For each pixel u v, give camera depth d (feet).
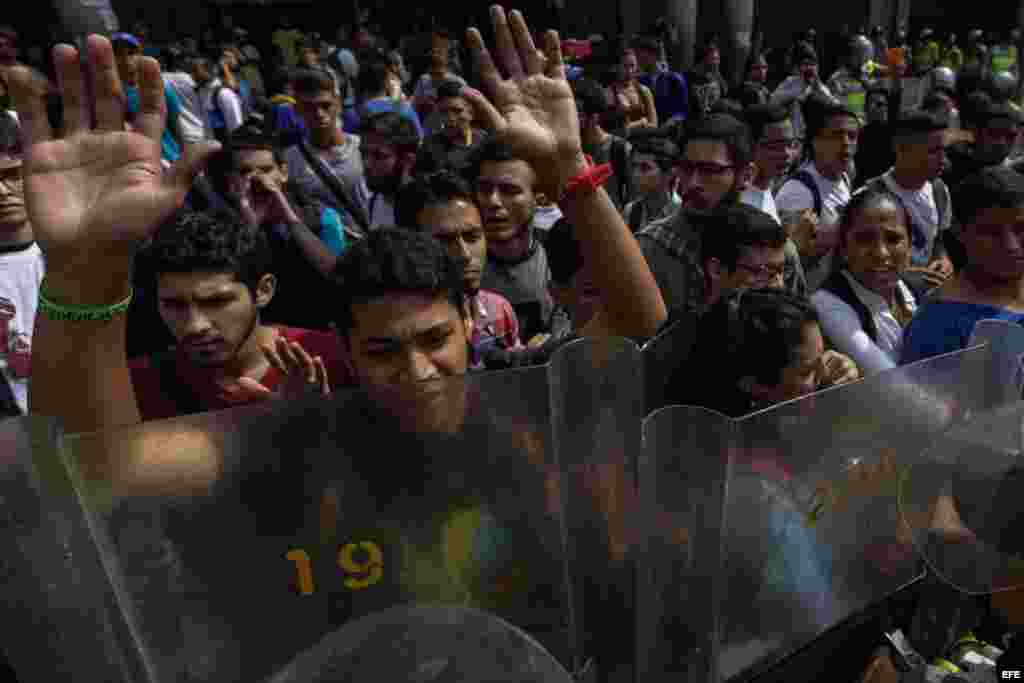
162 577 2.10
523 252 8.06
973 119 13.66
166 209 2.71
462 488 2.22
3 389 6.95
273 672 2.22
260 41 44.01
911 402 2.76
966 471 2.81
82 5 22.81
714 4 39.01
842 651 3.22
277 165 8.55
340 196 11.25
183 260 4.35
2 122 6.96
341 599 2.23
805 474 2.52
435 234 6.51
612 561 2.31
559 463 2.26
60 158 2.76
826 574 2.73
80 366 2.76
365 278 3.46
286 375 3.61
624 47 24.62
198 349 4.48
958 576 2.84
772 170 11.00
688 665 2.35
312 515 2.16
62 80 2.73
